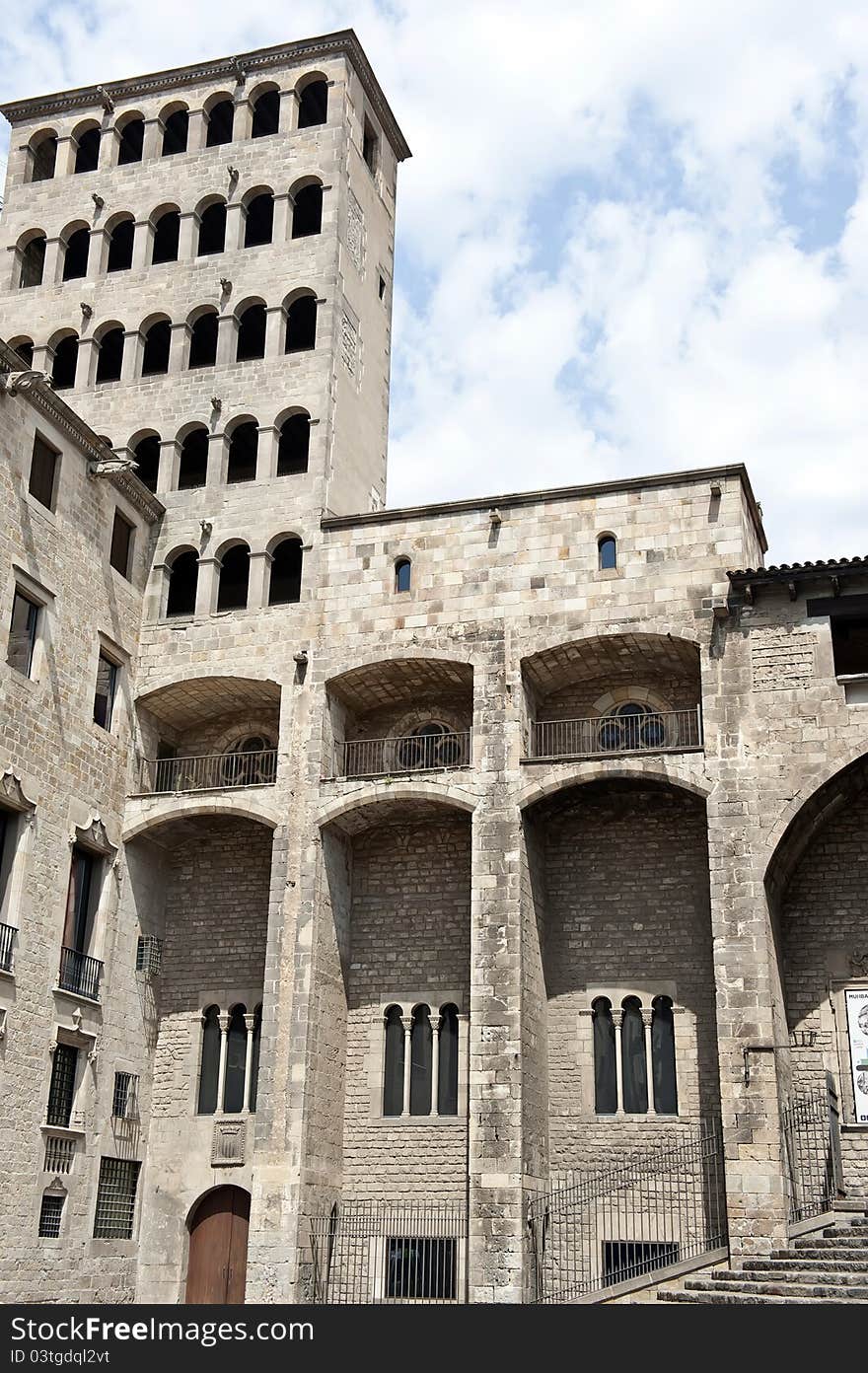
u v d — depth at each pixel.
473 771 34.16
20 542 32.94
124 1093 35.25
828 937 33.22
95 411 41.84
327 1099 33.97
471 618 35.72
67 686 34.53
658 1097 33.38
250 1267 31.42
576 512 35.91
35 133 46.03
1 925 30.91
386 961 36.03
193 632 38.16
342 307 41.59
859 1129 31.52
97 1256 33.25
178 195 43.62
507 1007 32.00
